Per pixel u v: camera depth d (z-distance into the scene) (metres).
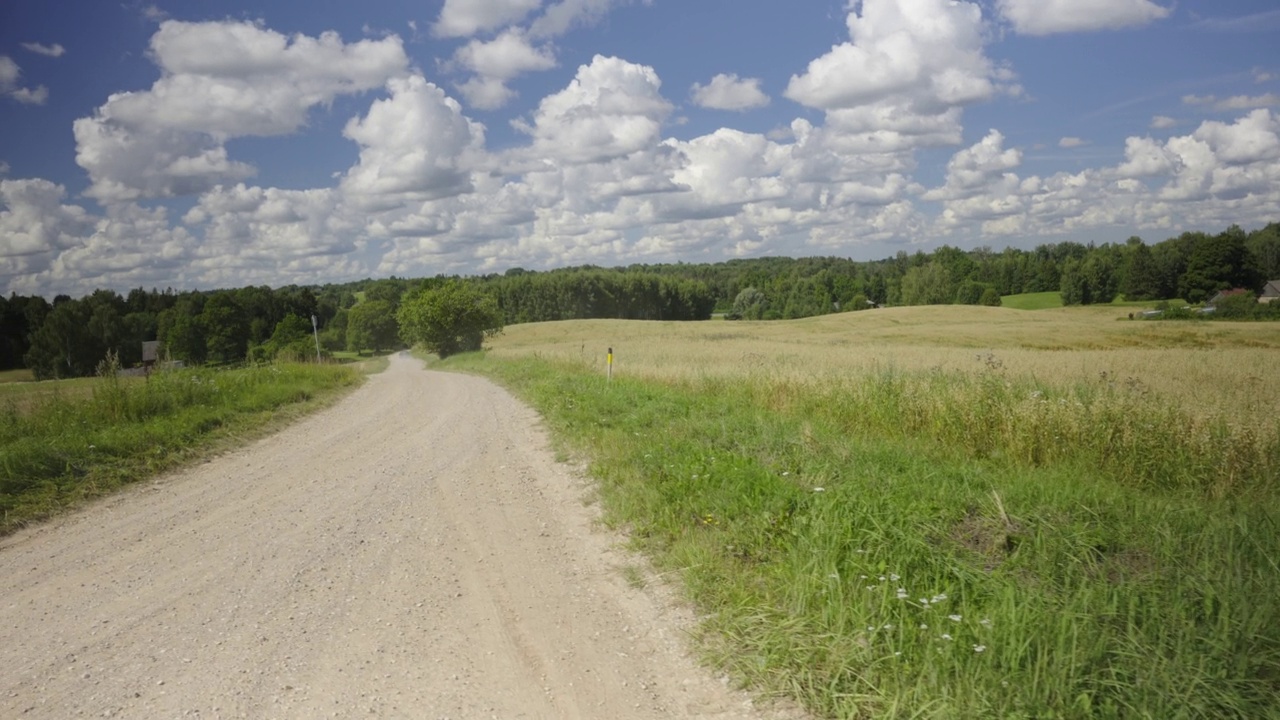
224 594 5.39
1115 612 4.05
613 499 7.48
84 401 13.44
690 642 4.38
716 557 5.48
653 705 3.70
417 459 10.80
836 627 4.14
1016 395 9.72
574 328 84.88
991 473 7.39
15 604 5.36
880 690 3.55
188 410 14.24
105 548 6.72
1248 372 17.88
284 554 6.32
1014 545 5.25
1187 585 4.36
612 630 4.59
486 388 23.73
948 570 4.75
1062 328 58.31
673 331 76.75
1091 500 6.14
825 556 4.95
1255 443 7.48
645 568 5.68
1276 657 3.66
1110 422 8.23
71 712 3.72
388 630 4.66
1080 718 3.24
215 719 3.61
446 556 6.15
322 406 18.97
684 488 7.16
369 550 6.37
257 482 9.51
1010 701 3.34
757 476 7.14
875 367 17.20
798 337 60.84
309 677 4.04
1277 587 4.27
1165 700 3.30
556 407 14.87
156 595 5.42
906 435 9.84
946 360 25.75
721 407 12.45
